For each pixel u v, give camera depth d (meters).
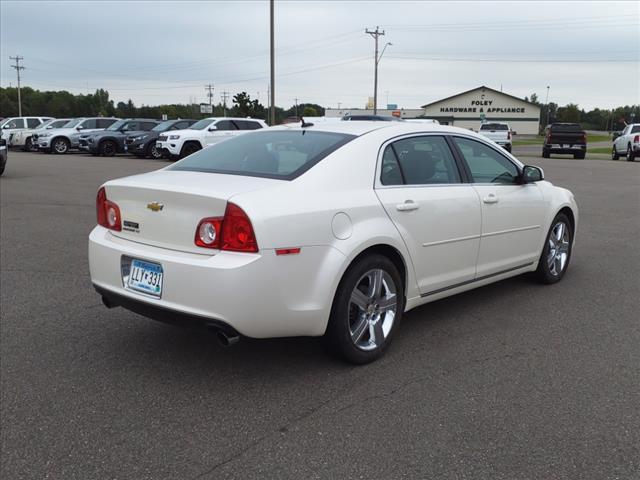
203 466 2.88
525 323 4.89
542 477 2.79
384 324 4.14
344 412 3.39
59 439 3.11
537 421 3.29
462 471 2.83
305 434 3.16
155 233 3.70
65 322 4.85
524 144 54.41
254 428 3.22
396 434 3.15
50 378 3.82
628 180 17.22
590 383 3.77
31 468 2.86
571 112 119.00
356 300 3.93
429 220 4.34
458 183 4.74
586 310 5.23
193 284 3.40
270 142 4.40
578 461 2.92
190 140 22.39
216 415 3.36
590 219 10.23
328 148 4.06
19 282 6.00
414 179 4.39
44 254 7.24
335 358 4.06
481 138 5.16
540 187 5.74
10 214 10.17
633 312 5.18
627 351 4.30
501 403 3.50
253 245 3.37
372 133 4.30
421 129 4.64
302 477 2.79
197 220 3.50
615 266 6.86
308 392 3.63
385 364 4.05
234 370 3.95
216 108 106.75
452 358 4.16
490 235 4.96
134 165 20.88
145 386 3.72
